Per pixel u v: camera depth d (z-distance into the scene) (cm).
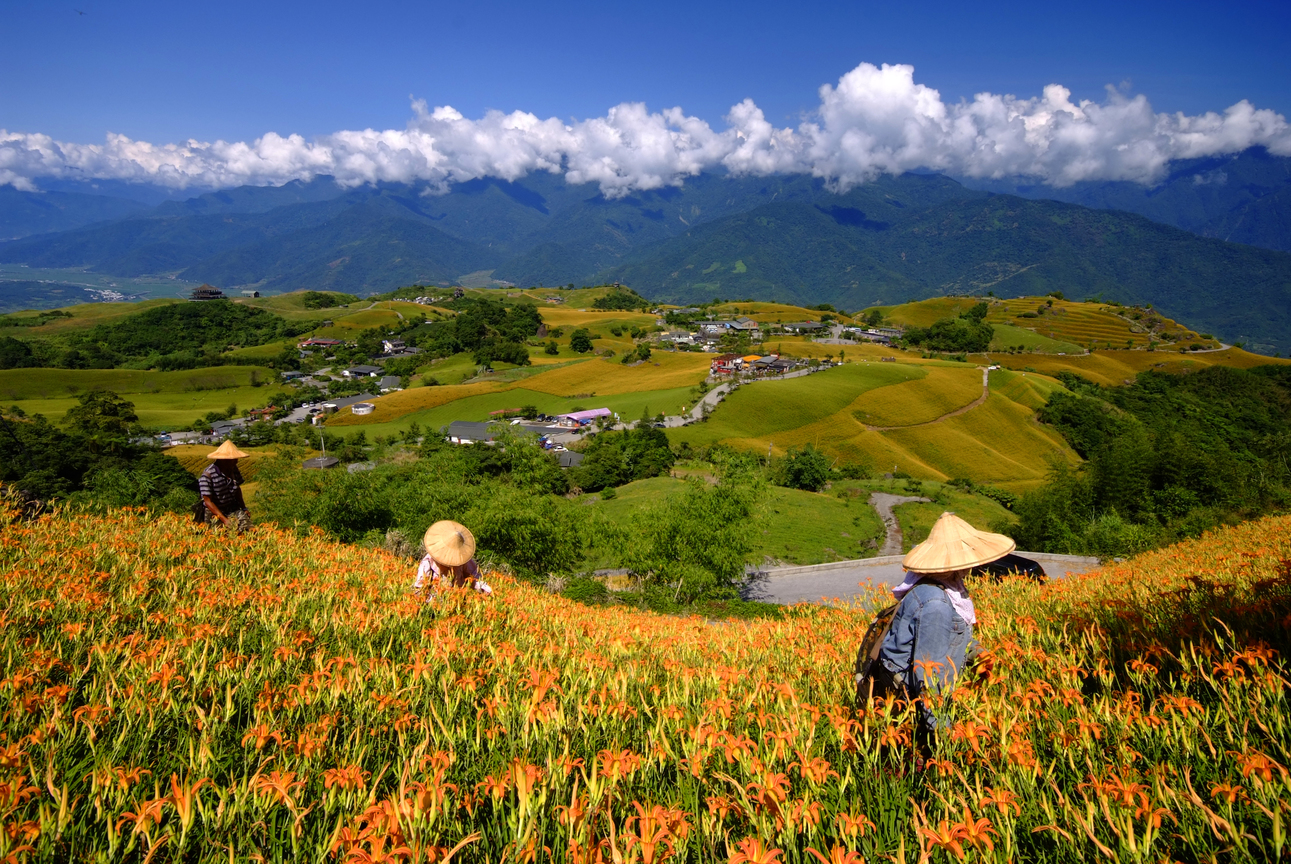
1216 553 815
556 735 264
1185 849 191
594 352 16738
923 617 300
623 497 5644
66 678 289
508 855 187
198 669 296
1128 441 4597
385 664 310
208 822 192
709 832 197
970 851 185
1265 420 11050
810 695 357
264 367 15775
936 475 7888
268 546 666
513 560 2222
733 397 9788
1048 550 3906
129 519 671
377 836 167
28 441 5597
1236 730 229
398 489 2264
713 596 2256
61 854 183
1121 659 330
